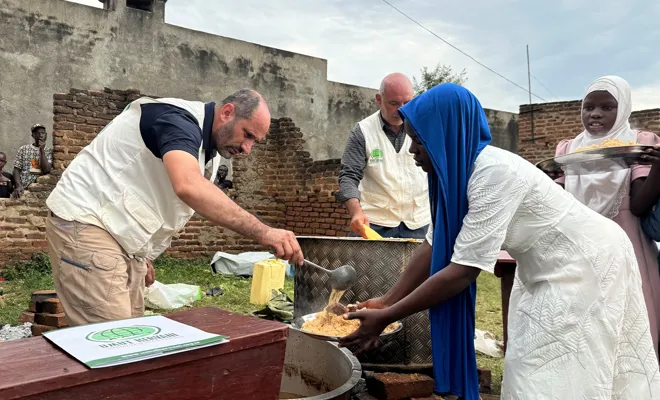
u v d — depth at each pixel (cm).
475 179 172
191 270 775
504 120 1605
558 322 165
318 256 288
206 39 1171
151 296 513
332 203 919
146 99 218
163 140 201
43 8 1005
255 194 982
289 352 248
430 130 176
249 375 131
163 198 221
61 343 120
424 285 176
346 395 177
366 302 220
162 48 1119
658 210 235
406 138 368
